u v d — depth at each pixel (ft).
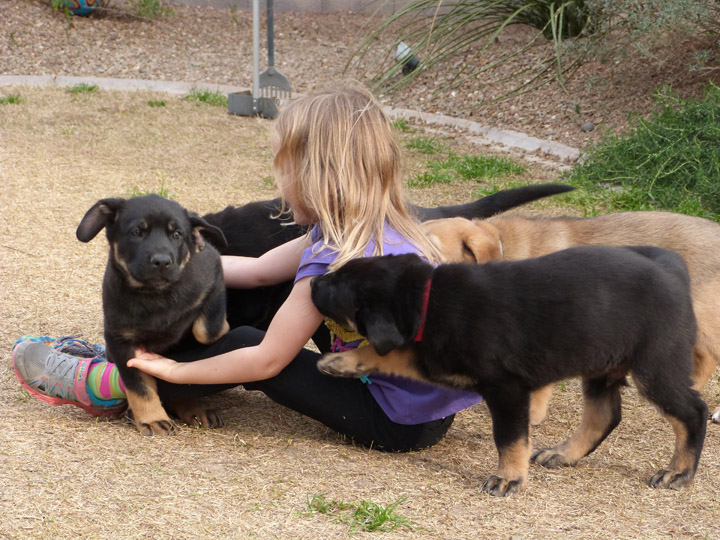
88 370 10.94
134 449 10.03
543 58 35.17
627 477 10.18
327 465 9.97
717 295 12.75
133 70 39.93
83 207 21.76
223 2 50.37
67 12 43.88
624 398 13.03
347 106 9.96
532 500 9.30
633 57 32.30
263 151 28.94
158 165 26.45
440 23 37.32
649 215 13.78
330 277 9.25
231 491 9.00
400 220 10.28
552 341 9.09
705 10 26.99
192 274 10.65
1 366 12.99
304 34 46.29
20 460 9.41
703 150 23.47
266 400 12.66
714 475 10.30
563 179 25.63
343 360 9.64
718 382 14.02
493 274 9.40
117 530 8.02
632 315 9.32
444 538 8.30
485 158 27.45
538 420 12.06
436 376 9.44
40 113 31.60
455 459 10.59
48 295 16.24
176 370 10.34
